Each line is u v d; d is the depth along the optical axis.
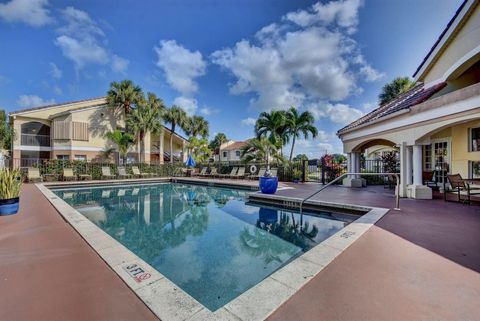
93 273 2.85
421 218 5.31
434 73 9.35
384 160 13.32
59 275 2.80
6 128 24.64
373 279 2.63
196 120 36.59
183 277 3.62
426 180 9.97
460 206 6.66
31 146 22.23
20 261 3.20
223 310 2.12
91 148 22.89
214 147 47.59
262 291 2.40
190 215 7.82
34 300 2.30
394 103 11.92
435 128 7.32
